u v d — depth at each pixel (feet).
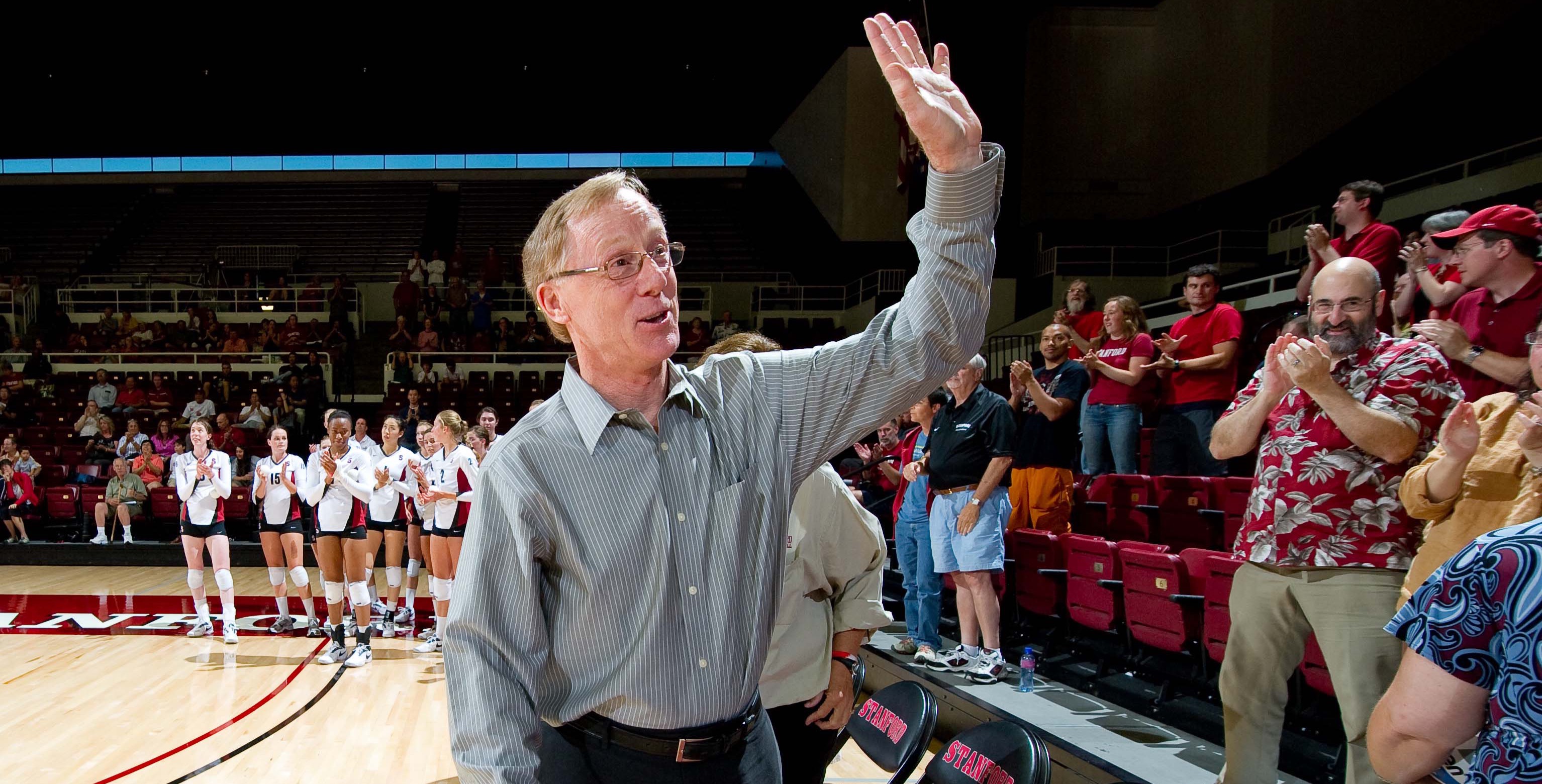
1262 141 38.58
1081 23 45.39
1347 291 8.02
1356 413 7.54
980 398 14.16
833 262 49.47
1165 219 43.47
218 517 23.09
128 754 14.56
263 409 41.29
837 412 4.78
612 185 4.50
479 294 52.26
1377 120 34.24
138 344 49.52
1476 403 7.22
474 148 66.13
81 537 36.06
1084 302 21.43
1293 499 8.09
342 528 20.58
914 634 16.55
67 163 66.23
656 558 4.35
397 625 24.34
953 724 13.55
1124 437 17.46
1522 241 9.79
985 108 39.37
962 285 4.50
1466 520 6.82
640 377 4.60
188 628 24.38
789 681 7.41
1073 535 15.08
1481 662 3.59
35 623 24.98
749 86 57.67
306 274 57.62
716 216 64.69
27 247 60.18
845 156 48.42
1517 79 30.25
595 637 4.39
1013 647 16.24
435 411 43.42
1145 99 45.29
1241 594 8.63
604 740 4.46
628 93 59.11
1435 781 4.47
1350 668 7.72
